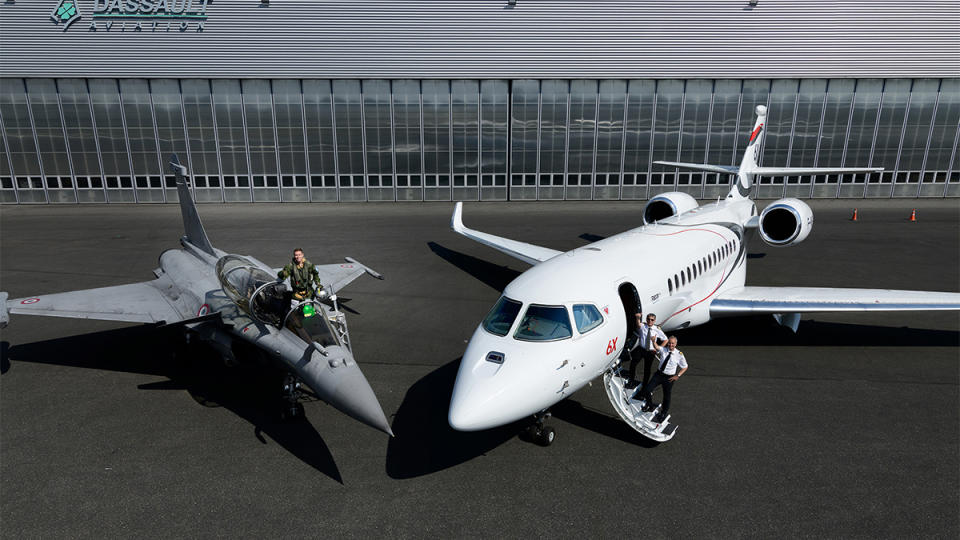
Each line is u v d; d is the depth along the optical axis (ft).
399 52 111.75
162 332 44.78
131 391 34.68
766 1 110.63
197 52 109.09
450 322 47.91
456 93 115.85
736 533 22.27
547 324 27.58
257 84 112.78
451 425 23.70
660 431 28.45
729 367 38.09
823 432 29.81
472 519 23.26
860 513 23.41
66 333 44.32
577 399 33.81
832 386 35.19
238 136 115.85
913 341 42.57
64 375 36.78
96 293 40.70
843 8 110.63
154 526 22.85
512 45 112.47
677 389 34.83
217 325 34.68
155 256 71.31
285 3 107.45
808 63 114.52
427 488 25.34
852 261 69.31
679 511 23.63
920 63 114.32
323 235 85.66
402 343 43.04
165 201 119.03
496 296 55.42
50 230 89.10
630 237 41.55
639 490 25.07
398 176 120.57
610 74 114.62
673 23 111.75
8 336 43.57
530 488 25.30
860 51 113.50
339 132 116.67
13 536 22.30
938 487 25.11
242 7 107.14
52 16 105.19
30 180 116.06
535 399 25.45
